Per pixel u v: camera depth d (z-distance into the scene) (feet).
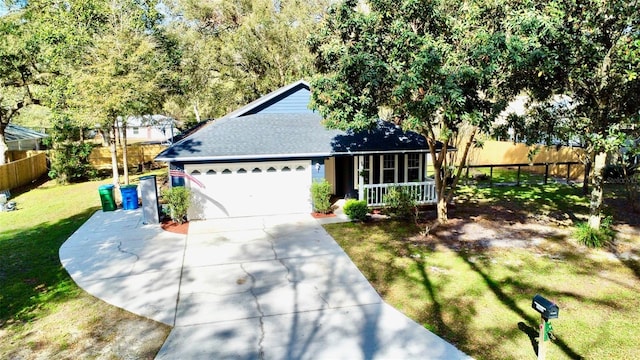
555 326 20.40
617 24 26.30
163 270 28.63
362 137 46.39
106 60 52.44
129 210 47.29
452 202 49.32
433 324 20.84
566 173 67.62
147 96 55.31
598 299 23.30
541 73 26.25
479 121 27.17
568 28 27.35
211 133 44.78
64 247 34.01
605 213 42.06
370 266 28.86
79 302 23.85
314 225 39.81
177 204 40.01
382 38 29.73
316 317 21.71
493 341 19.21
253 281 26.58
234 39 81.92
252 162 42.75
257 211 43.78
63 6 58.95
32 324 21.39
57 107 60.34
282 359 17.99
